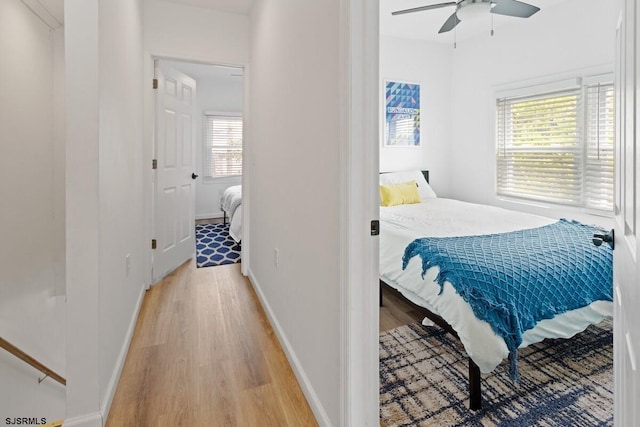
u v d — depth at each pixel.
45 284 2.72
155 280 3.32
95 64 1.48
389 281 2.42
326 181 1.44
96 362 1.50
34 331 2.54
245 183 3.54
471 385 1.66
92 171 1.48
